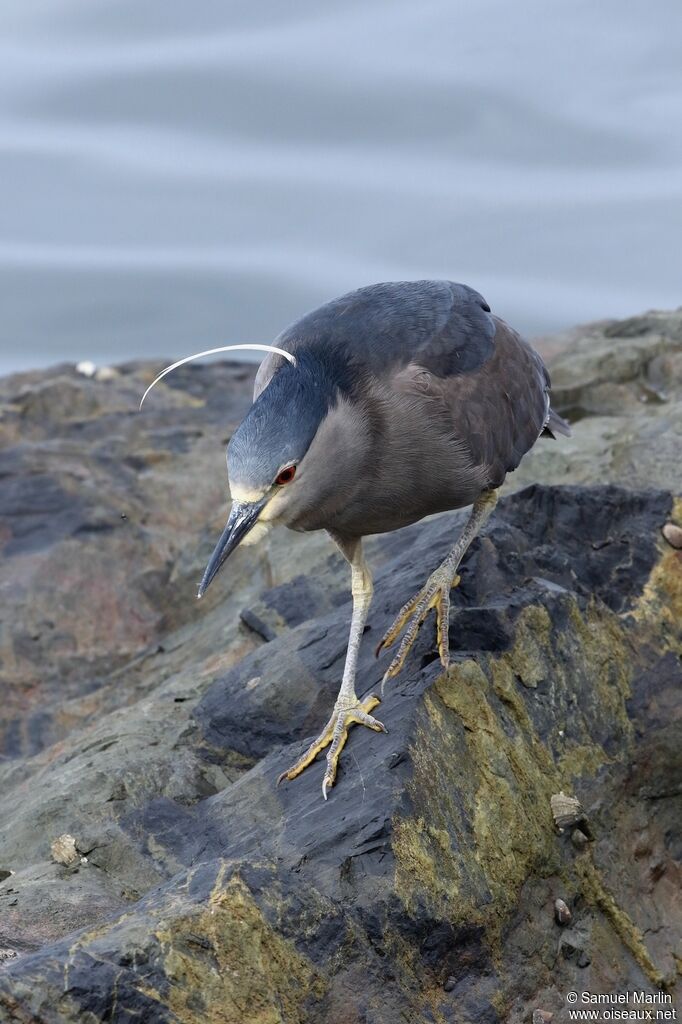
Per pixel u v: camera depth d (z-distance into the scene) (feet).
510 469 36.37
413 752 30.86
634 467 49.78
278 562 50.08
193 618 53.78
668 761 34.35
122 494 60.49
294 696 36.83
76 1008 25.66
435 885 29.17
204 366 80.33
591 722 33.99
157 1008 26.14
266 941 27.48
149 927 26.96
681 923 32.94
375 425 32.55
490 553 37.04
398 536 45.98
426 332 34.17
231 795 33.14
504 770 31.86
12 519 59.41
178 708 39.34
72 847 32.73
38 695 51.80
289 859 29.30
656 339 64.23
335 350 33.04
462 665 32.65
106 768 35.94
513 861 30.96
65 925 30.07
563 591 35.55
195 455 64.69
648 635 36.01
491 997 29.40
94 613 55.47
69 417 70.95
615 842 33.09
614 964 31.65
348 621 38.52
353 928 28.40
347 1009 27.99
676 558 37.73
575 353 64.75
